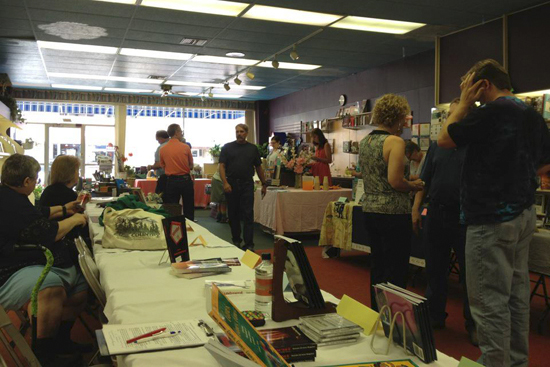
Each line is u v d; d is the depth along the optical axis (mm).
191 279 1984
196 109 14758
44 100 12828
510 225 1847
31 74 10633
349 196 7199
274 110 14312
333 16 6426
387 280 2701
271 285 1483
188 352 1228
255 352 1054
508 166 1854
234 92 13133
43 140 13344
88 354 2693
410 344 1186
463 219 1989
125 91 13070
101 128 13828
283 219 6773
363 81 10086
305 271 1435
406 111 2734
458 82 6715
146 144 14391
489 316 1886
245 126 5570
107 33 7254
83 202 3289
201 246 2754
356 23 6742
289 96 13352
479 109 1906
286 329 1308
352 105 10422
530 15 5734
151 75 10734
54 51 8422
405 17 6336
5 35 7344
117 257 2436
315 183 7082
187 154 6465
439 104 6984
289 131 13367
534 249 3189
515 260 1949
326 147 7492
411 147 3986
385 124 2742
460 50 6703
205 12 6301
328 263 5559
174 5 6023
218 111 15094
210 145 15094
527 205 1869
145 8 6109
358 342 1274
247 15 6426
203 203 11562
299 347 1146
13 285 2391
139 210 2785
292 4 5934
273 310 1418
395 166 2570
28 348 1586
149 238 2641
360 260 5734
